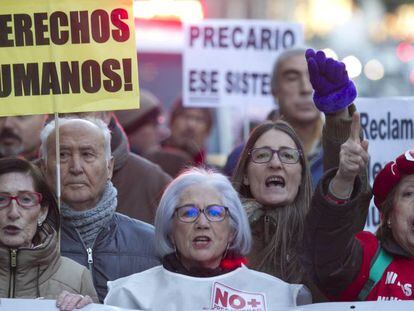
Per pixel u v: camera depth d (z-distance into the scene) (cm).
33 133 1764
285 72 1797
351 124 1087
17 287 1169
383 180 1148
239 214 1143
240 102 2256
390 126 1605
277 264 1264
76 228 1298
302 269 1240
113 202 1317
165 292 1123
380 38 5434
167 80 4569
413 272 1135
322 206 1074
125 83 1281
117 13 1282
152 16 4591
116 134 1559
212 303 1117
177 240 1132
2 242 1172
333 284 1116
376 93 4697
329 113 1120
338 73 1098
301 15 5734
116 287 1142
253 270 1195
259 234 1283
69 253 1289
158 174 1595
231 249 1150
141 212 1570
